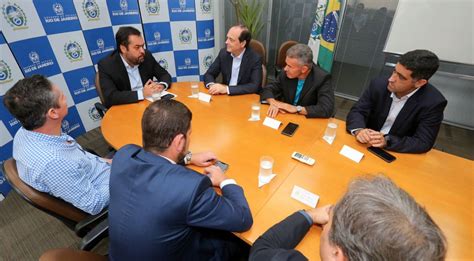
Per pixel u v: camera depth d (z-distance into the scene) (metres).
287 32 4.12
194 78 3.79
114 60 2.20
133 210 0.82
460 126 3.30
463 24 2.74
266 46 4.33
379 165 1.34
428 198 1.14
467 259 0.88
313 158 1.39
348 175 1.27
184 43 3.50
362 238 0.47
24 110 1.06
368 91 1.83
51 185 1.08
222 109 1.90
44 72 2.37
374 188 0.53
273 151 1.44
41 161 1.06
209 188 0.90
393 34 3.14
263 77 2.41
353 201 0.51
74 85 2.65
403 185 1.21
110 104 2.04
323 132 1.63
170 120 0.91
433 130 1.54
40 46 2.29
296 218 0.94
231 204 0.95
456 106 3.25
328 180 1.23
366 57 3.62
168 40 3.41
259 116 1.78
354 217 0.49
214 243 1.10
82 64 2.68
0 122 2.06
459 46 2.84
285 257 0.72
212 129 1.64
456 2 2.69
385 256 0.45
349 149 1.45
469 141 3.04
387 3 3.20
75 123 2.76
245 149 1.46
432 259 0.44
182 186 0.82
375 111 1.82
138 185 0.84
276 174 1.27
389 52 3.24
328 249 0.57
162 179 0.83
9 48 2.07
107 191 1.24
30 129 1.12
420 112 1.59
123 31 2.09
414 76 1.46
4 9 2.00
